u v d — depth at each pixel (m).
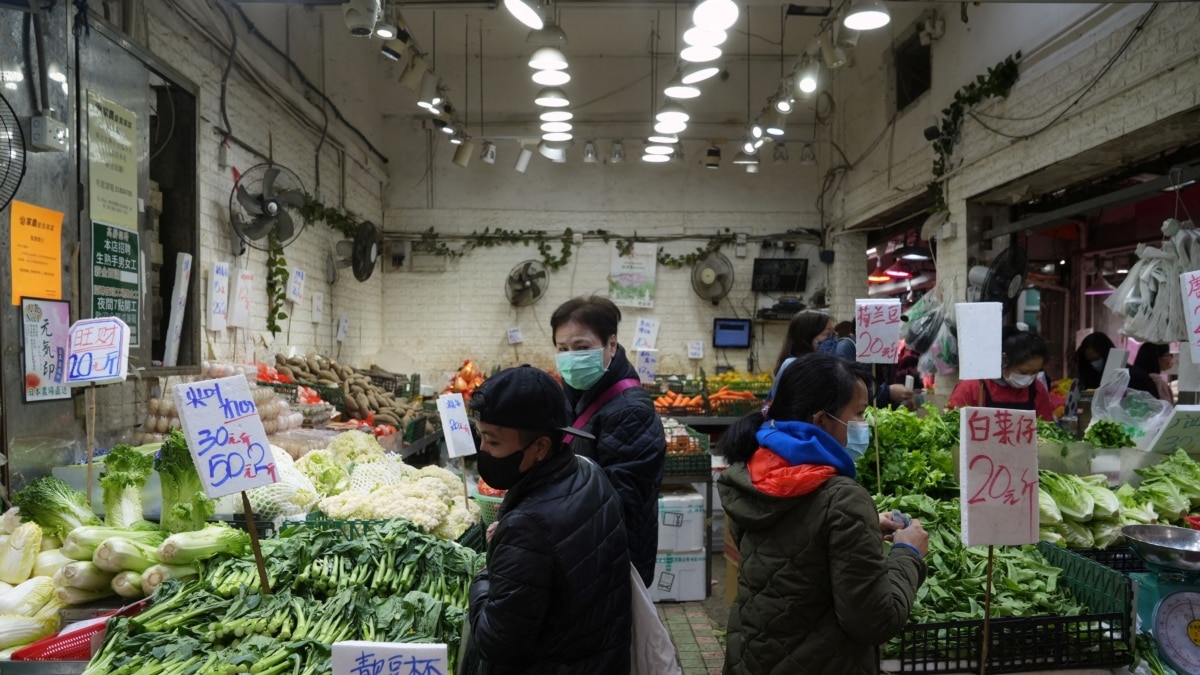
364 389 6.30
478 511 3.31
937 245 7.02
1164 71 4.29
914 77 7.96
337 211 7.91
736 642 1.81
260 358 5.99
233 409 1.86
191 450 1.80
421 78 6.90
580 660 1.56
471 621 1.62
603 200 10.14
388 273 9.97
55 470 2.67
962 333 2.06
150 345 3.58
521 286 9.80
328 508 2.87
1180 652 1.88
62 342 2.95
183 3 4.65
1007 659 1.90
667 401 7.32
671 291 10.16
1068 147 5.16
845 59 5.68
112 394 3.52
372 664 1.33
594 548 1.55
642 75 10.09
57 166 2.93
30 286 2.79
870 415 3.10
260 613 1.85
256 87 5.81
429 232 9.97
